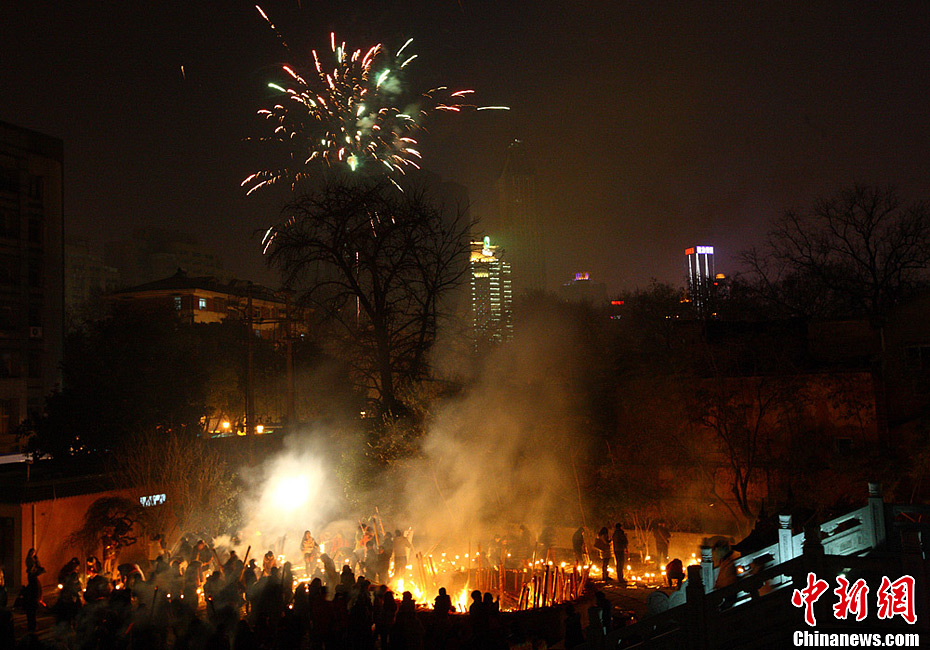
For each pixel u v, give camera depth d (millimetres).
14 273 53688
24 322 54062
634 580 21328
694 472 26891
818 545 11430
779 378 26203
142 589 17641
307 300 34844
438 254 35062
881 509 14328
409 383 32500
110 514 25594
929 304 27531
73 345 36938
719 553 15258
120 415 33406
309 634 16109
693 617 11531
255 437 37281
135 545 26719
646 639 12531
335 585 18859
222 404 48219
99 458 32219
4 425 51531
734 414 26203
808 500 23969
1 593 18000
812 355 30156
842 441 26078
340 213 32969
